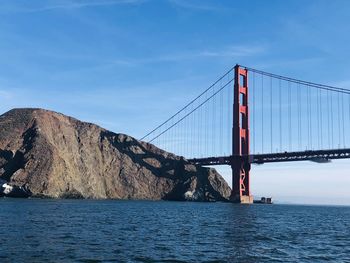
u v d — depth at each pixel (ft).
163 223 208.64
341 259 110.32
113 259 98.02
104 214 264.11
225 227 193.06
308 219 297.94
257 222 236.84
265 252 117.08
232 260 102.42
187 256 106.11
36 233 139.33
